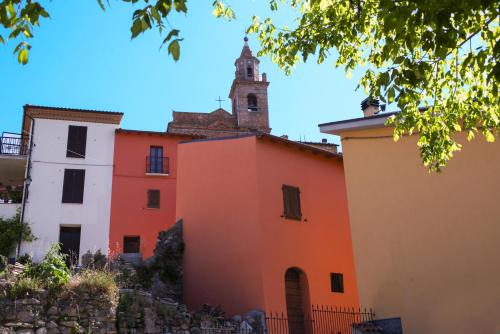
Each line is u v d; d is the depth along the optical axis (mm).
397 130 10781
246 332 14008
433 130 10477
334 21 9672
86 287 11445
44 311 10695
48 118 25719
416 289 12891
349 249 19406
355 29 9461
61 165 25062
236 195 17750
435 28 7293
